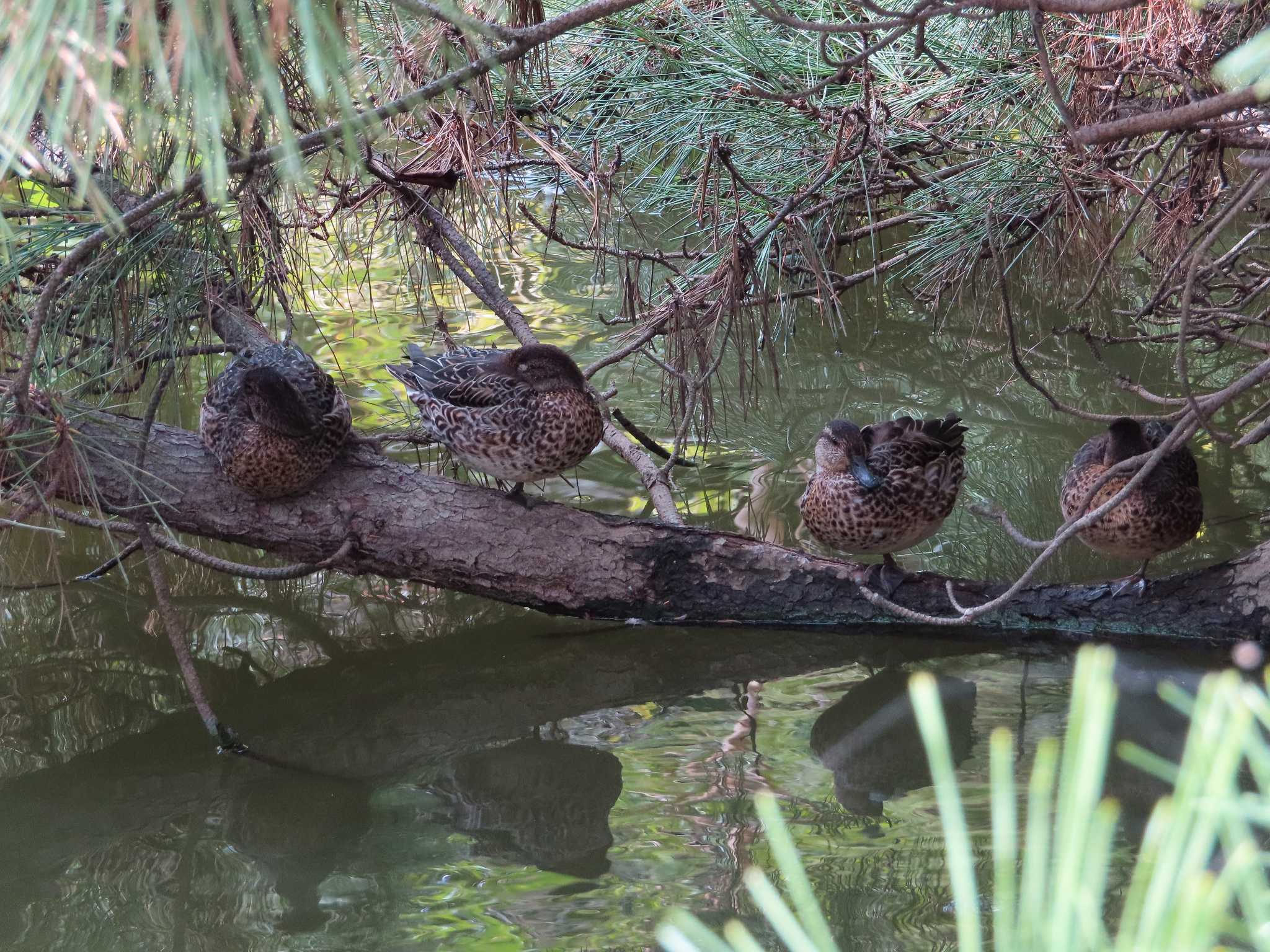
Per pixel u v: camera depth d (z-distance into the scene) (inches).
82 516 292.2
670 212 593.6
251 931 222.1
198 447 334.3
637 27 383.6
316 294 565.0
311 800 276.2
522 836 253.4
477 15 175.8
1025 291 541.0
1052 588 329.4
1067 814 45.2
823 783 267.1
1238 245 414.6
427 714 315.6
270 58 95.7
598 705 315.9
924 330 536.1
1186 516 306.3
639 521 342.3
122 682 333.7
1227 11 273.6
